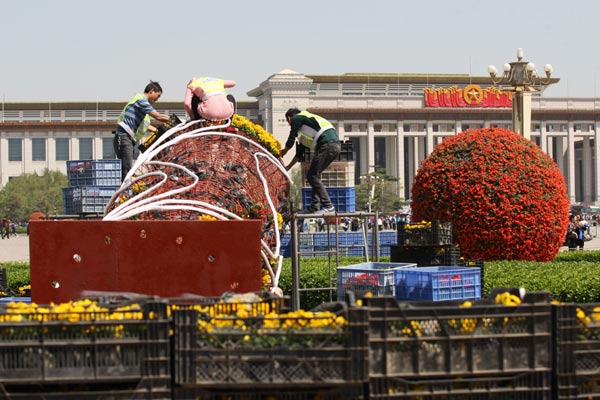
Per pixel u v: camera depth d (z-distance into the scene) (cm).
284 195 1500
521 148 2206
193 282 1098
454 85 13762
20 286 1922
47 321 703
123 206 1234
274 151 1526
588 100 13862
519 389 737
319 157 1567
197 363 703
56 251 1095
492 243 2153
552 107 13725
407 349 720
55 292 1095
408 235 1744
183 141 1417
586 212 11906
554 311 747
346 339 707
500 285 1638
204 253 1101
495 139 2209
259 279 1109
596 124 13975
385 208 11400
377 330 718
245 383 703
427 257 1720
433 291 1331
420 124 13600
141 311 714
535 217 2161
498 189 2150
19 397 700
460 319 732
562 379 741
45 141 13275
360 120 13325
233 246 1104
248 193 1372
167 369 707
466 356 729
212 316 726
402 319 722
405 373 718
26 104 13400
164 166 1370
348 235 2962
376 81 13475
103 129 13300
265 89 13288
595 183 14212
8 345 696
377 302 720
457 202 2161
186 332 705
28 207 10881
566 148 14600
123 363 704
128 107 1625
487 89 13388
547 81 4056
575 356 746
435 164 2217
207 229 1101
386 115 13350
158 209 1213
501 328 739
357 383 703
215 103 1461
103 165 1684
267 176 1456
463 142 2214
